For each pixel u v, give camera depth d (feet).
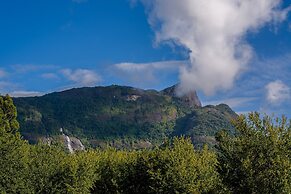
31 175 164.14
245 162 96.94
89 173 173.17
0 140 154.92
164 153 158.20
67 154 216.33
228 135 105.50
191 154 154.71
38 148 195.83
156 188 148.25
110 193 177.47
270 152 98.02
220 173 103.55
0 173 151.12
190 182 142.31
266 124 101.91
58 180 170.30
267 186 95.45
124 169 176.86
